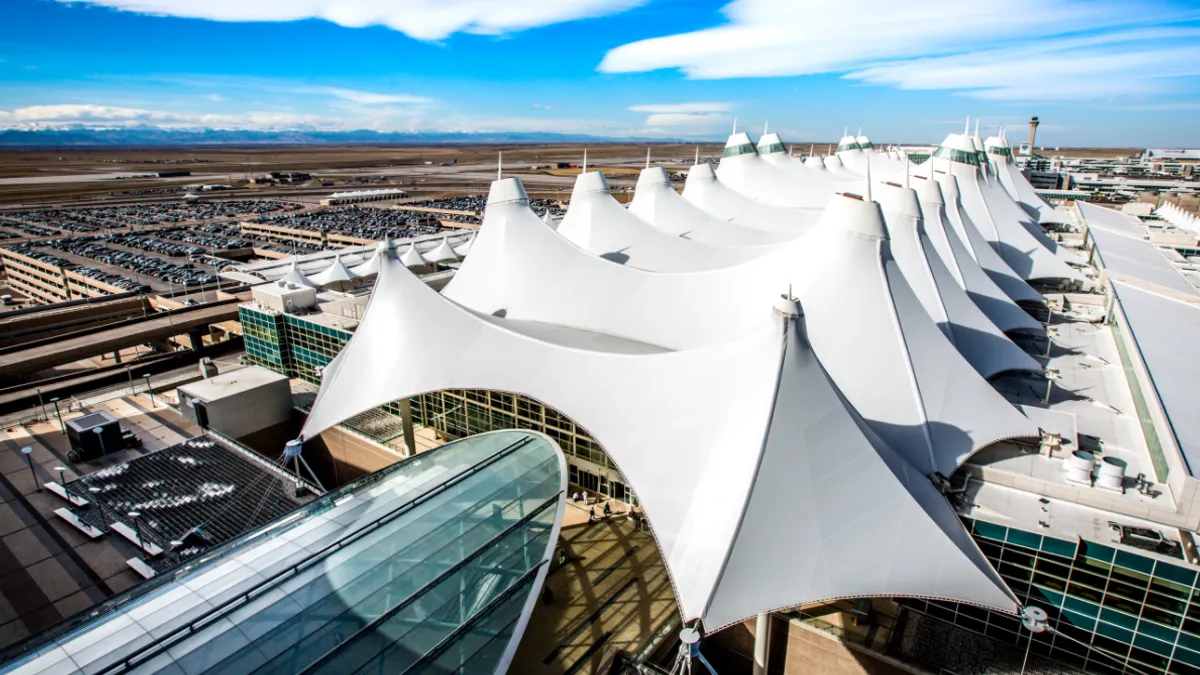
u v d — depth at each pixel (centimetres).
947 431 2684
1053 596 2255
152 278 10369
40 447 3672
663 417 2612
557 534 2358
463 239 9012
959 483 2536
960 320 3597
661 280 3891
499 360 3294
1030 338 4150
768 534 2077
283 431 4353
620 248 5100
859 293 3080
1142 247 6359
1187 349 3231
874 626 2428
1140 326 3509
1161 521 2234
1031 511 2333
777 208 6612
